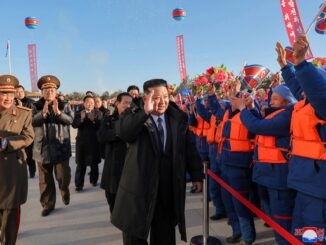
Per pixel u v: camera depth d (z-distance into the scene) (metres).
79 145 5.79
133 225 2.32
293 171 2.31
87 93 6.54
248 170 3.55
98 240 3.67
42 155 4.38
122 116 2.50
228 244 3.56
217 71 4.47
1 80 2.97
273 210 2.88
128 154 2.51
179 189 2.45
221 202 4.34
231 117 3.74
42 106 4.56
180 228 2.46
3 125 3.00
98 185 6.26
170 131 2.52
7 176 2.97
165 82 2.44
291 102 2.95
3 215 3.05
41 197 4.55
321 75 1.97
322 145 2.12
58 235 3.82
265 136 2.92
